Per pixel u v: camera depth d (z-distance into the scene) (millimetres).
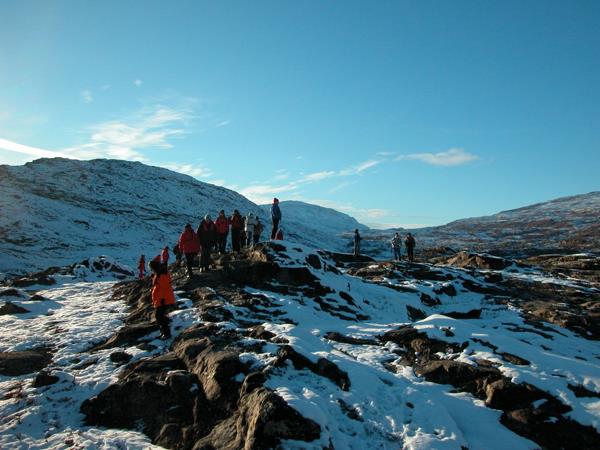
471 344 10156
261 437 6527
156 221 69062
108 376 9695
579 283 24922
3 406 8641
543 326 16219
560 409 8016
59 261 42688
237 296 14609
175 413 8234
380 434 7176
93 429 8094
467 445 7137
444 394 8555
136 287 17891
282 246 17969
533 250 78500
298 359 8609
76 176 84562
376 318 15469
